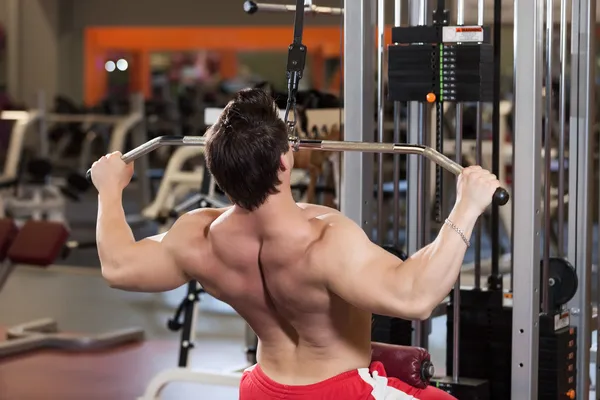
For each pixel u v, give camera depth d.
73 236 9.33
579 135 3.49
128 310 6.43
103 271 2.25
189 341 4.51
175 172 9.15
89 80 14.82
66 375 4.89
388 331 3.24
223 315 6.25
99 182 2.32
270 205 2.05
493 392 3.38
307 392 2.15
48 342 5.53
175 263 2.21
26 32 14.31
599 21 4.87
